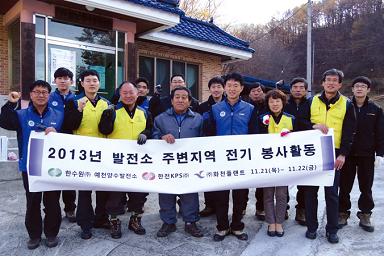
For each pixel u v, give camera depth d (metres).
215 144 3.64
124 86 3.63
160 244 3.49
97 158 3.49
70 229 3.85
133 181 3.55
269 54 38.56
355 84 3.96
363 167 3.92
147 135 3.69
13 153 6.04
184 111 3.78
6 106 3.27
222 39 10.59
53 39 6.63
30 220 3.32
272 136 3.64
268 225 3.84
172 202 3.75
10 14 6.63
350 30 44.12
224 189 3.59
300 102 4.30
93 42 7.19
